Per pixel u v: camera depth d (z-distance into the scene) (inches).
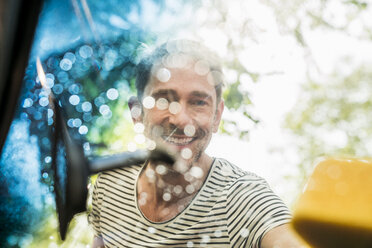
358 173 18.6
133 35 141.3
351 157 20.1
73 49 103.6
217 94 65.0
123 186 65.5
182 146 59.8
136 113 67.4
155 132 60.9
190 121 60.0
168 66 62.3
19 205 114.9
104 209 67.4
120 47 137.9
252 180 58.5
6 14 23.3
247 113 150.3
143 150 37.5
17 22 23.9
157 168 60.4
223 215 56.7
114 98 126.3
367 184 18.2
